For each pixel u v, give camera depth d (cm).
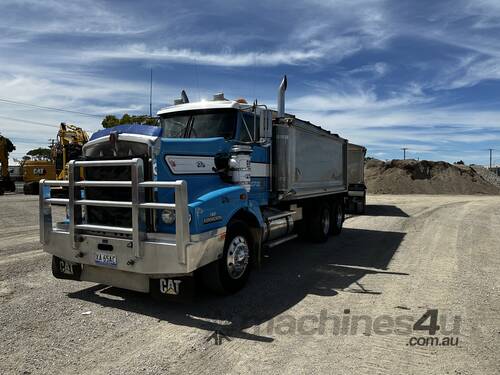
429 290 592
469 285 618
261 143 682
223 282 538
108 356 378
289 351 389
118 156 492
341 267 743
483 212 1895
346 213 1819
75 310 498
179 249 439
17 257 777
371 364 363
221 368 355
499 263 772
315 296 564
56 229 543
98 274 520
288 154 788
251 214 596
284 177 782
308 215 1002
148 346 400
